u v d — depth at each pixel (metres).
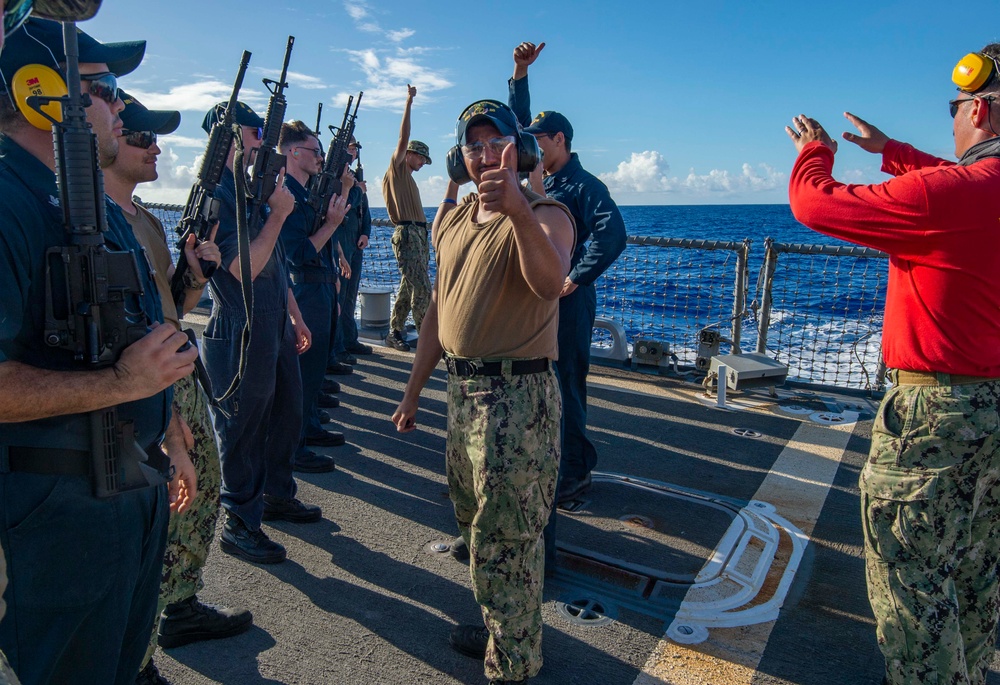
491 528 2.24
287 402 3.48
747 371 5.41
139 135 2.22
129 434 1.52
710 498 3.88
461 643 2.59
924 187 1.89
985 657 2.19
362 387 6.00
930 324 1.96
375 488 4.03
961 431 1.95
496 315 2.20
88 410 1.40
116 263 1.44
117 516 1.53
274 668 2.50
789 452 4.59
